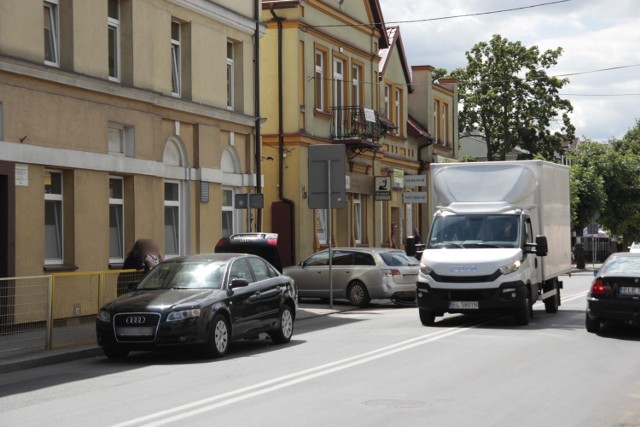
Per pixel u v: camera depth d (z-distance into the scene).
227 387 12.65
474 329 20.89
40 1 20.88
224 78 29.61
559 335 19.42
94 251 22.66
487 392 12.09
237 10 30.44
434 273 21.52
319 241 38.12
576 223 63.56
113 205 24.27
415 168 51.44
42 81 20.86
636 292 18.89
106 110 23.19
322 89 39.00
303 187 36.31
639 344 17.72
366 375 13.65
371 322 23.42
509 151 68.31
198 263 17.70
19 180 20.14
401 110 49.44
